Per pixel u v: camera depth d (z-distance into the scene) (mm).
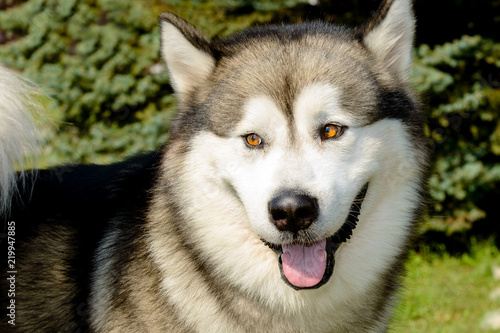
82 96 7055
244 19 7059
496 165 7352
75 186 3842
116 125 7230
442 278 7109
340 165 3182
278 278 3305
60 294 3580
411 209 3451
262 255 3295
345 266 3385
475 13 7379
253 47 3506
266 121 3182
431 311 6367
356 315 3473
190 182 3318
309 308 3350
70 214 3715
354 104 3211
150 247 3379
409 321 6105
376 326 3561
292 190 3021
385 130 3295
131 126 7137
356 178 3209
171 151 3439
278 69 3264
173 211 3354
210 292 3324
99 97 7000
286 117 3184
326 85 3188
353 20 7320
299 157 3133
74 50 7320
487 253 7574
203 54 3494
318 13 7086
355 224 3307
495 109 7301
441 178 7211
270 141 3201
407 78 3594
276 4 7016
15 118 3539
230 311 3328
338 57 3338
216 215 3305
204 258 3320
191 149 3340
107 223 3633
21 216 3693
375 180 3330
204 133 3314
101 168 3938
